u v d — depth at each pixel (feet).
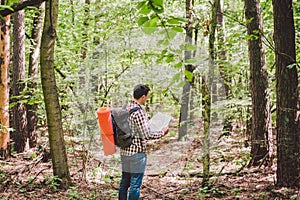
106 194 17.28
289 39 15.84
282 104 16.16
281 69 16.07
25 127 29.55
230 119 26.50
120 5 35.58
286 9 15.79
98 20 32.91
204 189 17.04
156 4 7.65
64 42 34.47
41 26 31.22
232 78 28.53
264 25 27.27
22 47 29.22
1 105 25.57
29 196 16.40
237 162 22.74
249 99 23.61
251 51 21.50
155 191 17.70
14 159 26.32
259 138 21.50
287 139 16.21
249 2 20.94
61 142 18.34
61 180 17.79
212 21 15.88
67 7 40.55
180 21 8.02
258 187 17.06
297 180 16.20
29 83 28.22
